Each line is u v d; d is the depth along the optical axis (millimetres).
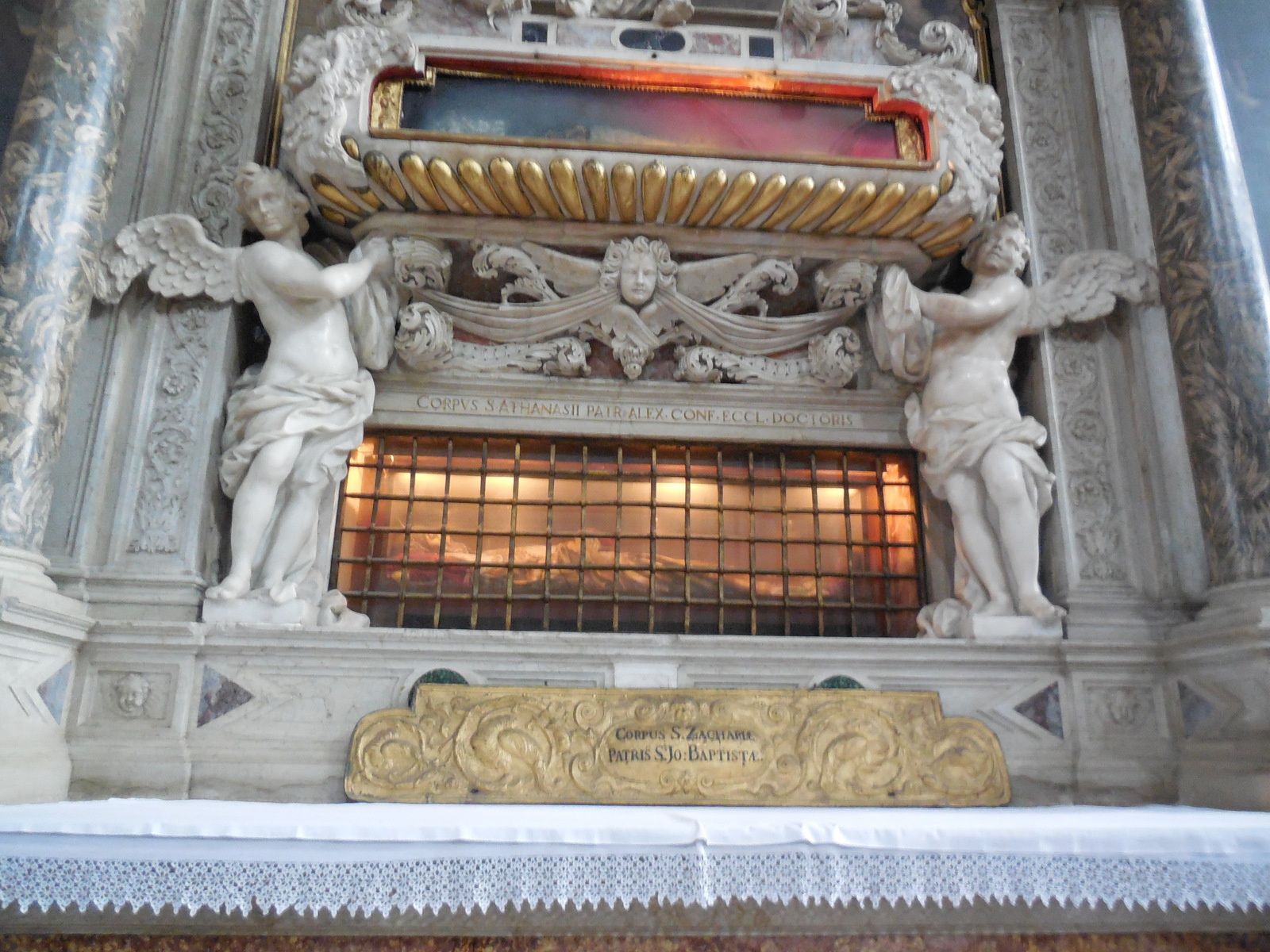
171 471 3877
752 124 4266
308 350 3936
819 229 4254
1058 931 2824
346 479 4301
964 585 4074
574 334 4398
